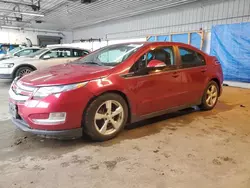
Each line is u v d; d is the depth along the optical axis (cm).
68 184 192
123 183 195
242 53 786
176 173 212
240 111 437
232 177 207
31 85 254
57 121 244
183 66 361
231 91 698
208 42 953
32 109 244
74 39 2359
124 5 1187
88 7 1259
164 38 1134
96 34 1933
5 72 687
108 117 280
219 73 436
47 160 232
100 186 190
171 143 279
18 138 286
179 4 1101
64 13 1436
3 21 1825
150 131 319
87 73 271
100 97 269
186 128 334
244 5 876
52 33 2281
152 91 317
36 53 769
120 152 253
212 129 331
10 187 186
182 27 1144
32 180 197
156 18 1295
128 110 302
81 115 258
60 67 331
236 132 321
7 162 227
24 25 2039
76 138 287
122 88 283
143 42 343
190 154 251
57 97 241
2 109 425
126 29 1558
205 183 197
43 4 1224
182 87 361
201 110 434
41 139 284
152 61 308
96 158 238
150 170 216
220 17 964
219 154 252
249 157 246
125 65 292
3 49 1905
